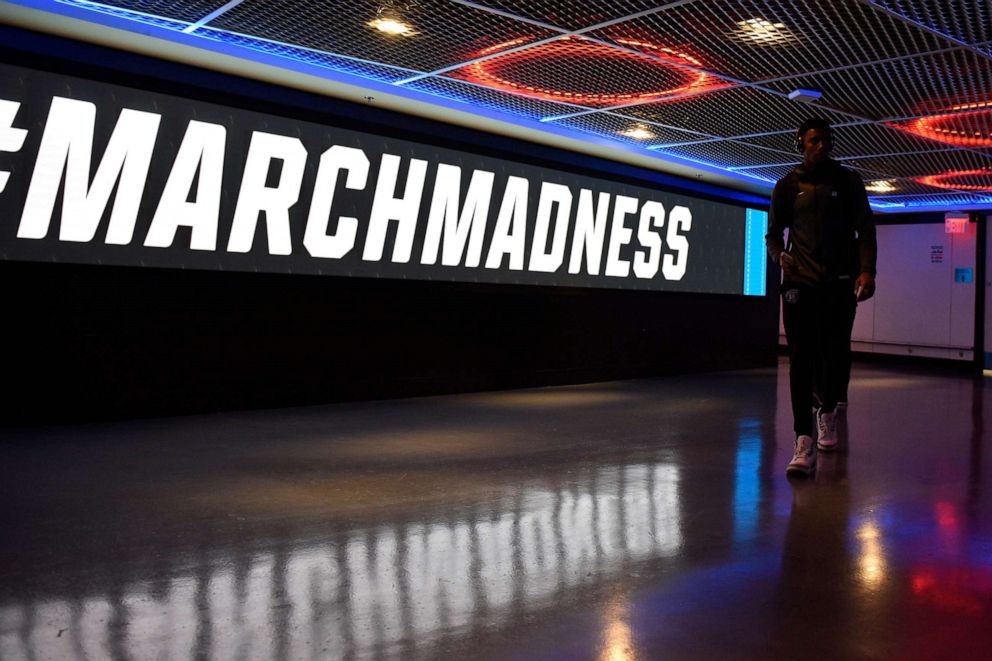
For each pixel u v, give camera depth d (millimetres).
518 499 4098
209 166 6945
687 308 11828
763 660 2238
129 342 6609
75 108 6227
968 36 5410
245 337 7266
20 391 6125
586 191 10227
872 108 7449
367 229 8055
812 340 4801
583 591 2781
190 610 2557
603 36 5707
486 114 8344
